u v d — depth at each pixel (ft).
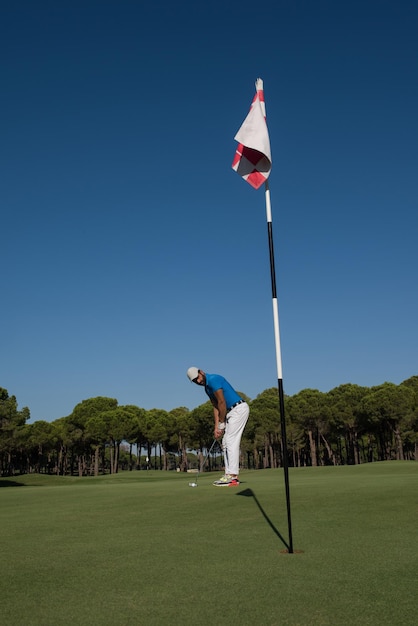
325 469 67.77
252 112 19.27
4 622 9.88
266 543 16.48
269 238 18.37
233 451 31.65
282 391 16.71
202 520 20.84
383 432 200.64
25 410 161.17
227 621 9.72
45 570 13.71
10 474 280.51
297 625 9.46
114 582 12.47
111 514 23.09
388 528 18.39
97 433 220.43
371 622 9.57
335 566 13.52
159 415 243.40
